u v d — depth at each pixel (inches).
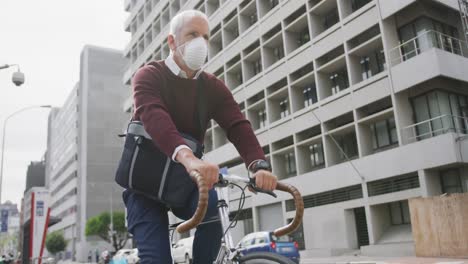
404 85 804.6
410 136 815.1
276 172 1146.7
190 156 66.6
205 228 79.7
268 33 1252.5
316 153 1078.4
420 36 848.9
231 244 70.4
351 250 885.8
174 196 77.1
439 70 749.3
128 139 79.7
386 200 818.2
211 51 1521.9
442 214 613.0
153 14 1863.9
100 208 3034.0
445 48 848.3
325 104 992.9
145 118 75.3
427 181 753.0
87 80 3225.9
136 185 78.1
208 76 90.0
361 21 914.7
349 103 929.5
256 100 1307.8
